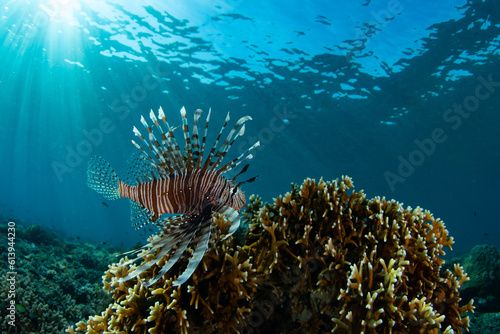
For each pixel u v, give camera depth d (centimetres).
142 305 264
